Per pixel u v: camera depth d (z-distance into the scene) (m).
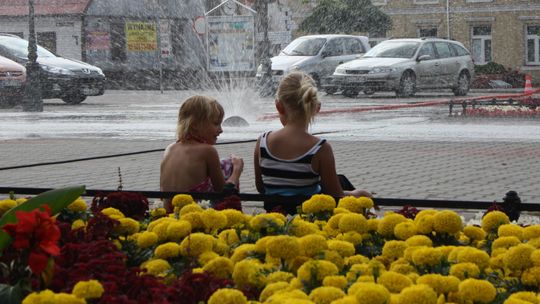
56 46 60.56
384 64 39.88
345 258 4.29
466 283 3.62
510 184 13.77
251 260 4.16
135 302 3.49
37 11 60.50
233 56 50.22
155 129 24.62
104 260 4.00
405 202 6.16
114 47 60.66
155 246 4.59
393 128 24.41
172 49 61.62
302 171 6.79
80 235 4.77
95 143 20.69
